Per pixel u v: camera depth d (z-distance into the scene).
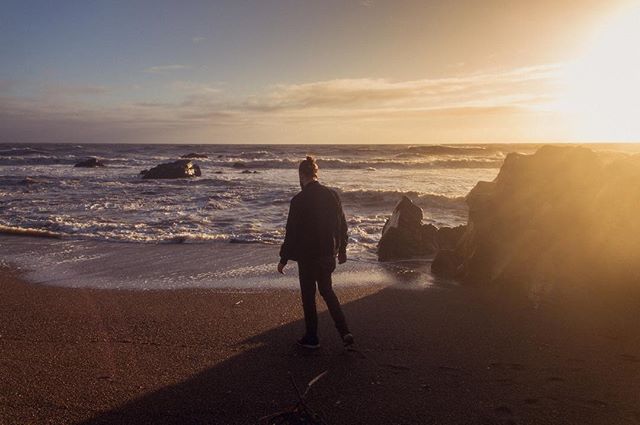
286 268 8.48
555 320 5.77
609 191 6.80
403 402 3.83
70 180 26.19
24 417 3.59
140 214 14.80
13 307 6.34
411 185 23.34
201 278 7.82
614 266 6.34
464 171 33.69
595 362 4.60
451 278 7.76
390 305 6.40
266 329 5.50
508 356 4.75
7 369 4.43
